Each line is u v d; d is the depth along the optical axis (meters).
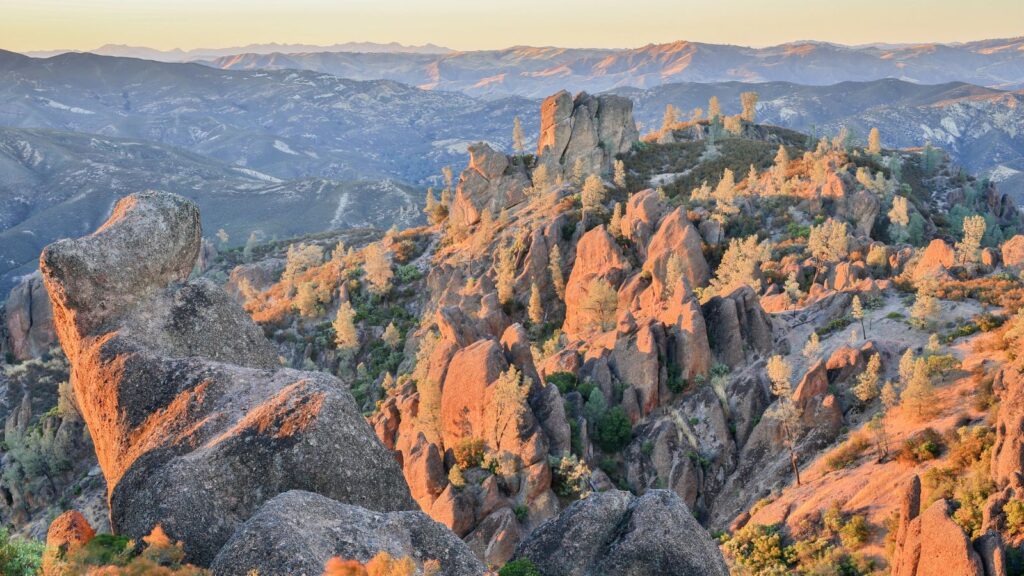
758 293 119.44
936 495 56.59
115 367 25.39
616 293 132.00
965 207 192.50
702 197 163.88
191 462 21.66
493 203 196.50
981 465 55.44
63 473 139.75
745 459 82.56
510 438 78.62
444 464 81.94
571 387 94.19
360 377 156.38
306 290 183.62
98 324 26.97
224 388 24.78
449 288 174.12
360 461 22.95
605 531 23.67
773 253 136.25
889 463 68.12
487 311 143.12
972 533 48.03
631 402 88.12
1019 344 72.75
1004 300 89.31
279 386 24.70
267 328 184.00
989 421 63.75
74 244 26.89
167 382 25.14
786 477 77.69
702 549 23.25
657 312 111.81
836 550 60.00
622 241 145.50
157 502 20.97
